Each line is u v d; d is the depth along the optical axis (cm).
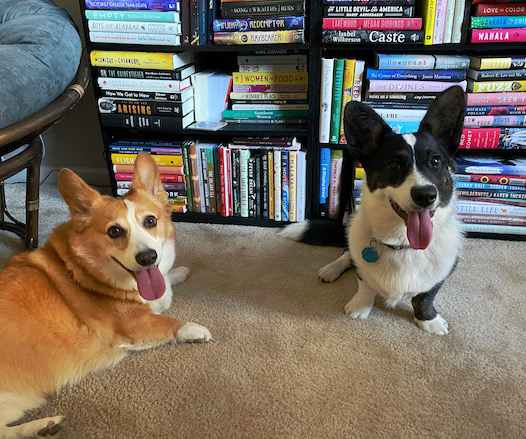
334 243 200
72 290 129
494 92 185
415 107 189
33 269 128
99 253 126
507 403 118
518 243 200
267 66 204
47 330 120
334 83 190
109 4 189
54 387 123
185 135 232
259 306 161
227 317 154
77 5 235
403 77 186
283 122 213
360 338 143
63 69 166
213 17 189
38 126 150
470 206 199
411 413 115
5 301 117
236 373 130
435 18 174
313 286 173
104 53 200
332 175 209
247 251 199
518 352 135
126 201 128
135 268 121
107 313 131
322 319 153
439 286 139
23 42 163
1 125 142
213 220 224
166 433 112
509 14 171
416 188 117
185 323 142
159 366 133
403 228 131
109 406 120
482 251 193
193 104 216
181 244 204
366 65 198
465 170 193
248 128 207
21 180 278
